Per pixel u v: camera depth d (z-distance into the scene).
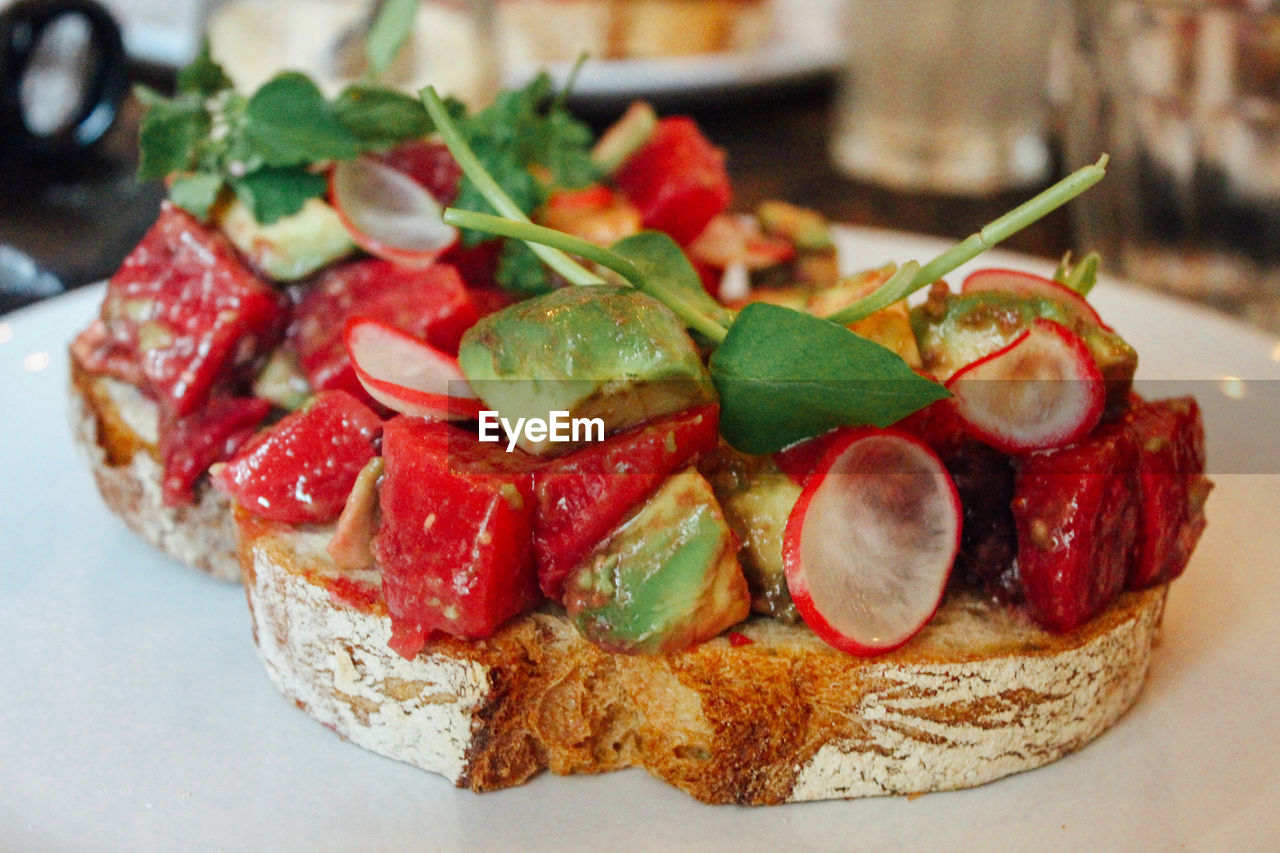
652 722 0.25
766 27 0.64
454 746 0.25
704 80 0.56
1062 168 0.57
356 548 0.25
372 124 0.30
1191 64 0.41
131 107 0.57
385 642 0.25
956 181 0.55
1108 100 0.45
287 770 0.25
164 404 0.29
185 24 0.58
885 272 0.27
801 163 0.58
